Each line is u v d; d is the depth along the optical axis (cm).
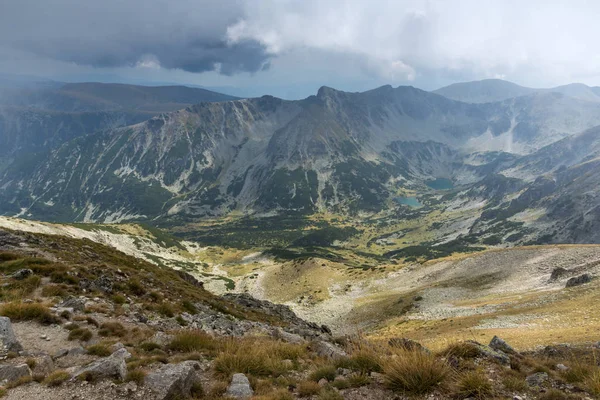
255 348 1327
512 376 947
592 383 855
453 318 6134
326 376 1008
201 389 924
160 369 944
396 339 1278
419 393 823
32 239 3441
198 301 3281
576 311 4294
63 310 1647
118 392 830
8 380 880
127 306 2138
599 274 5900
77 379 879
